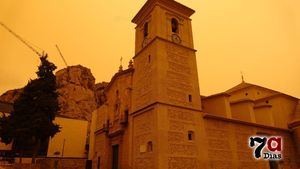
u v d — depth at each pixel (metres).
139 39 28.19
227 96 29.00
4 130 27.59
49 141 42.72
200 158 21.33
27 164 25.11
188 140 21.28
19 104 28.48
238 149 24.95
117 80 30.38
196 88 24.48
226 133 24.61
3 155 33.81
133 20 30.11
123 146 25.73
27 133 26.77
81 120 47.53
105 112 32.34
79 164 34.38
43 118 27.72
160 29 24.53
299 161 30.98
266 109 32.91
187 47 25.81
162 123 20.23
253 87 40.81
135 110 24.84
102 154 30.06
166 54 23.61
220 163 22.66
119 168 25.55
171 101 21.77
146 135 21.50
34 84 29.66
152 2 26.25
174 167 19.34
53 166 32.53
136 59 27.39
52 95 30.62
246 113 30.80
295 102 38.81
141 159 21.48
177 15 27.09
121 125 26.31
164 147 19.44
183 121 21.70
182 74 23.95
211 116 23.69
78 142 45.66
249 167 25.16
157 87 21.48
